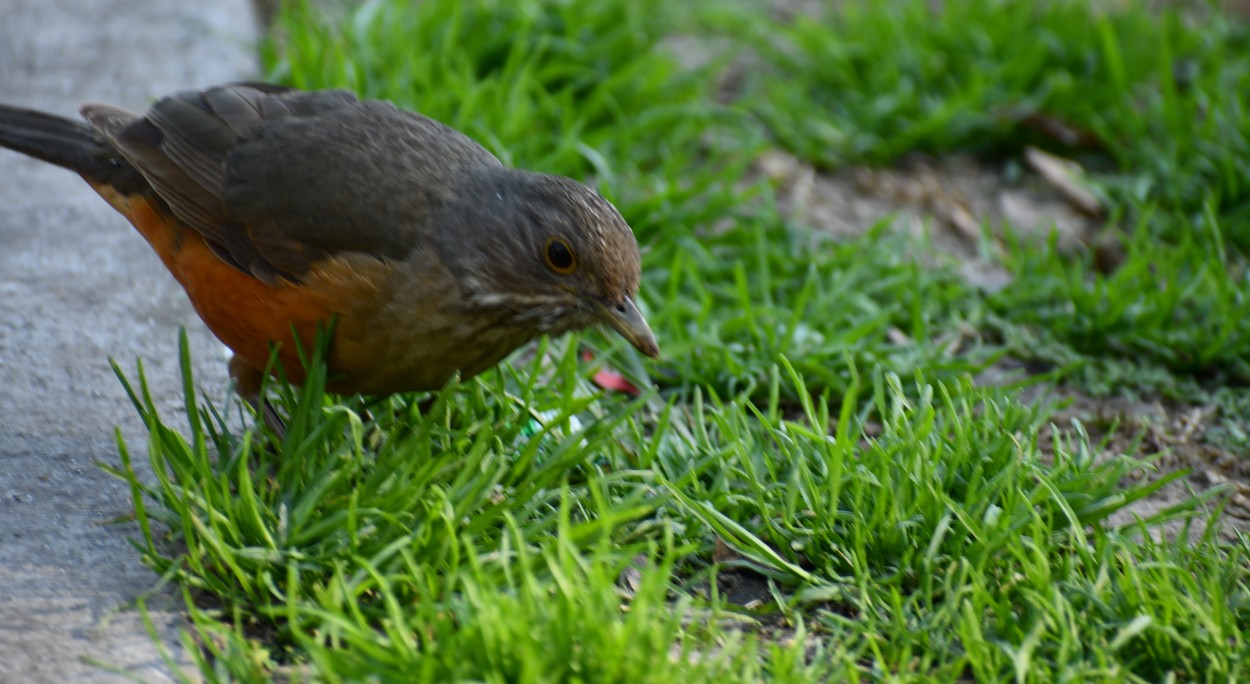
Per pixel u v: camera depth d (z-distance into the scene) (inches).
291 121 292.2
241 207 278.2
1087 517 279.0
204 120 294.2
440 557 244.4
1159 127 477.1
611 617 218.8
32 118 315.0
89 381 313.9
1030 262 409.4
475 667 213.5
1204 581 252.8
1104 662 229.0
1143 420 337.4
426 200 277.7
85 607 240.2
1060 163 477.1
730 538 267.9
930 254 422.0
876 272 397.4
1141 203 443.2
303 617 236.8
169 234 292.7
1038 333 389.4
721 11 538.3
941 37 516.4
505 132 424.5
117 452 289.6
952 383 346.9
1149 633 239.9
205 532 241.9
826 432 298.7
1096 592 247.3
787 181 463.5
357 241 272.1
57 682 220.8
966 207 459.5
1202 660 237.9
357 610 224.1
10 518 264.7
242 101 299.7
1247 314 379.6
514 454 286.2
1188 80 515.8
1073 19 524.7
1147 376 369.7
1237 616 253.0
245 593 245.6
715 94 508.4
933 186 470.6
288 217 274.4
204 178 285.7
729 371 347.6
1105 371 374.6
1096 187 455.5
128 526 265.0
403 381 285.0
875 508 269.9
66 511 268.7
